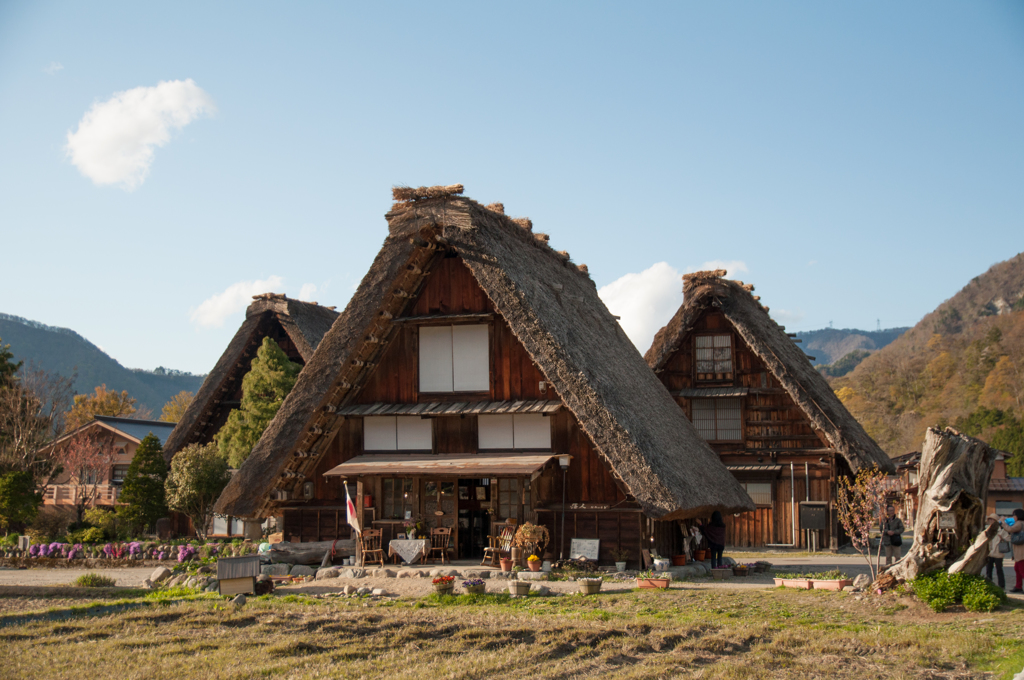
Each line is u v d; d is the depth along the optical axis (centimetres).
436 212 2166
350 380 2259
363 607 1407
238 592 1552
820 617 1300
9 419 3684
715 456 2662
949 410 9700
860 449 2900
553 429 2083
